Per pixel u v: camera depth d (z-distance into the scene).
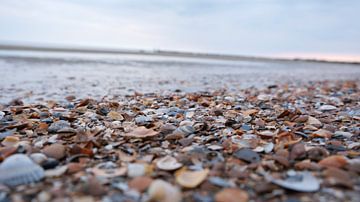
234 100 0.58
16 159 0.20
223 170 0.20
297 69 2.50
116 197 0.17
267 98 0.63
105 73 1.37
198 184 0.18
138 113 0.42
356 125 0.36
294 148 0.24
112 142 0.27
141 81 1.08
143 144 0.27
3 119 0.37
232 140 0.28
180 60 3.12
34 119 0.37
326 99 0.64
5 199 0.16
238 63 3.15
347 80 1.35
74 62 1.97
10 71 1.24
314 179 0.19
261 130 0.33
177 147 0.26
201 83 1.05
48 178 0.19
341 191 0.17
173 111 0.44
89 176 0.19
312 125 0.35
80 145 0.26
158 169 0.21
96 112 0.43
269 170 0.21
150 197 0.17
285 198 0.17
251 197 0.17
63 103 0.54
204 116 0.41
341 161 0.21
